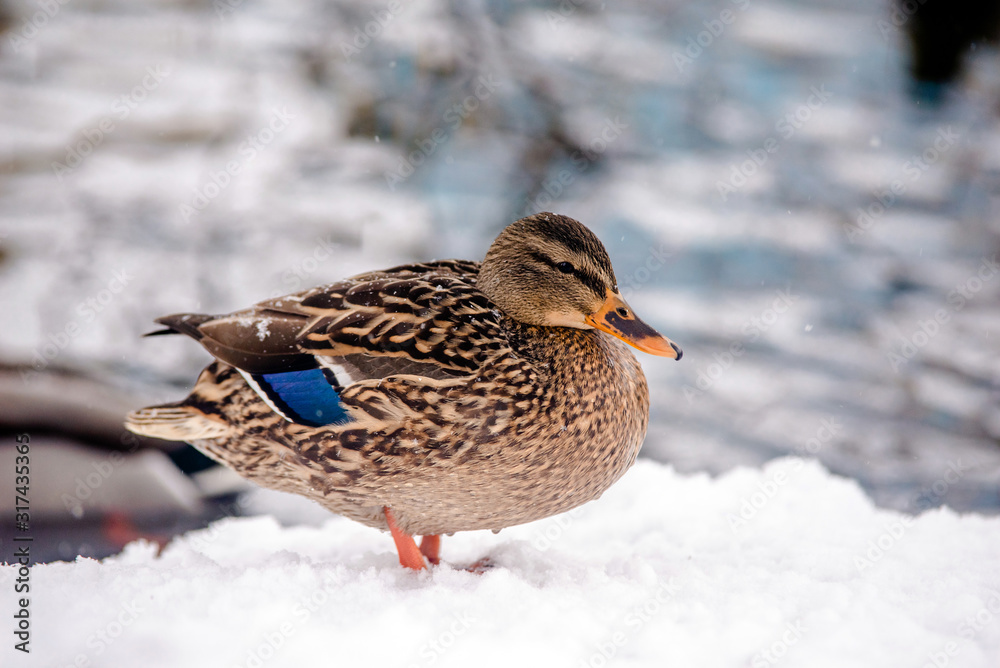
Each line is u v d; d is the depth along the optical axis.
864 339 11.58
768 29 17.28
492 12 14.63
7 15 13.52
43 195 11.87
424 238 12.24
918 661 3.02
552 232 4.21
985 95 16.66
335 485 3.96
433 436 3.76
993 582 3.75
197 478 6.85
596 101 15.03
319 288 4.19
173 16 13.83
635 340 4.13
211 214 11.94
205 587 3.43
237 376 4.06
